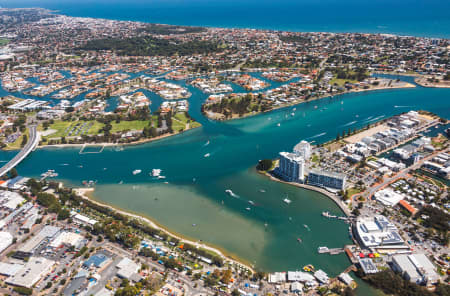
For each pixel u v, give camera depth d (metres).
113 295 198.25
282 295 198.88
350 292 192.88
